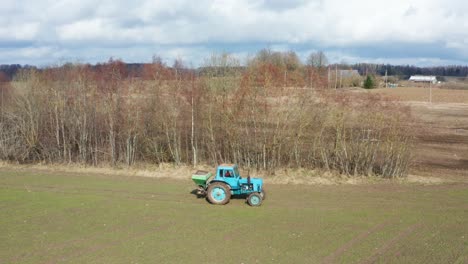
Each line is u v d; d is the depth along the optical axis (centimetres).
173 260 1405
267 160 2888
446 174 2733
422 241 1570
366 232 1672
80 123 3225
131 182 2636
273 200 2175
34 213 1958
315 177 2667
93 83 3284
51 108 3288
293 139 2866
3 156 3312
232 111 2911
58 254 1462
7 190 2428
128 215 1922
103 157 3195
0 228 1745
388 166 2702
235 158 2933
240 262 1388
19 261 1402
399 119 2741
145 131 3123
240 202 2150
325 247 1516
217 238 1614
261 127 2873
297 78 2891
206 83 3144
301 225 1764
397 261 1388
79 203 2134
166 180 2694
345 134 2780
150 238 1617
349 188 2427
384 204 2084
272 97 2858
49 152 3253
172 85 3119
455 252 1462
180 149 3102
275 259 1412
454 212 1938
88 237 1631
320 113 2848
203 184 2170
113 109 3141
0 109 3428
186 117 3070
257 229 1717
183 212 1964
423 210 1973
